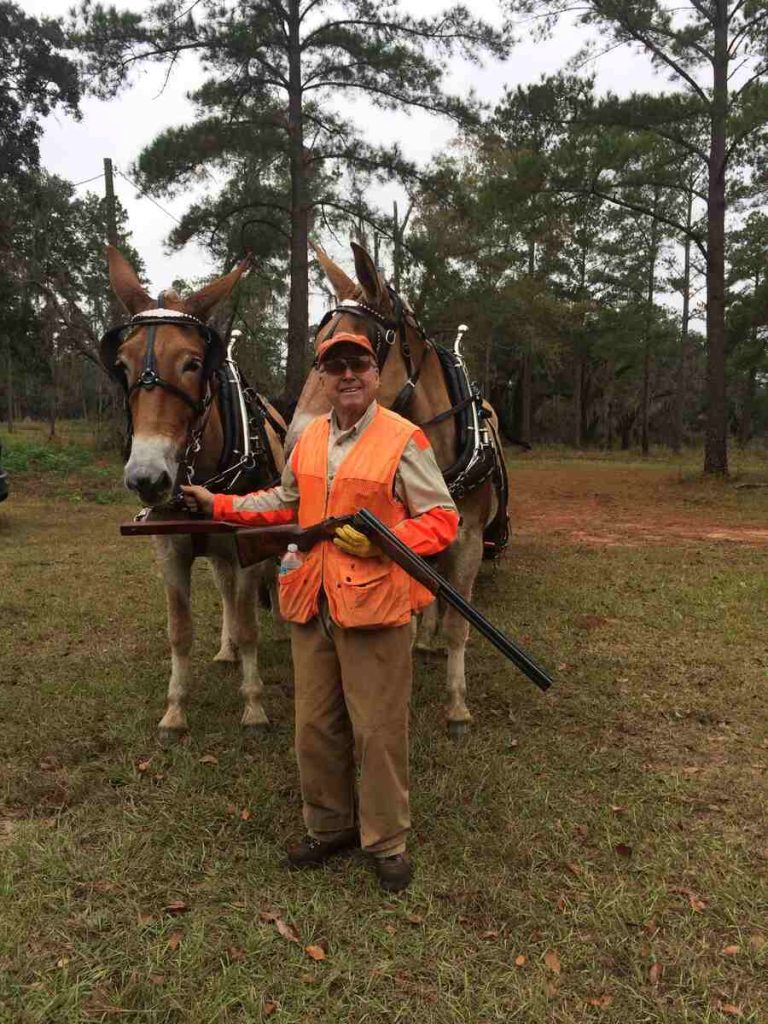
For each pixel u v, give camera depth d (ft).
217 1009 7.45
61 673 16.33
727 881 9.43
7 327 74.49
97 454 72.23
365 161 54.80
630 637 18.99
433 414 13.37
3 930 8.43
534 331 103.14
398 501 8.87
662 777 12.03
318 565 8.92
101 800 11.25
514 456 111.96
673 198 94.43
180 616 13.15
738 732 13.73
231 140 52.90
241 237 59.06
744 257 84.53
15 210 74.79
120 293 12.16
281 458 15.20
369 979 7.86
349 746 9.73
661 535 35.76
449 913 8.93
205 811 10.92
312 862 9.77
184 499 9.94
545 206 58.13
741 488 54.95
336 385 8.68
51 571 26.48
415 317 13.55
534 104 54.70
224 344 11.98
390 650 8.94
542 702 15.01
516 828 10.53
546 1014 7.47
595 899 9.14
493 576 25.71
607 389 148.77
